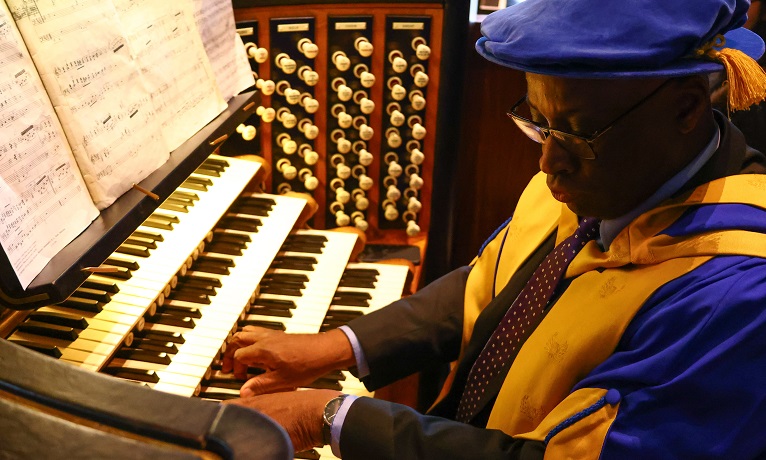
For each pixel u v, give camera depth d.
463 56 2.00
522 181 2.31
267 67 1.91
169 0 1.43
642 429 0.91
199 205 1.58
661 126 0.93
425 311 1.43
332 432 1.09
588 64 0.87
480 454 1.03
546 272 1.17
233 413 0.43
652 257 0.98
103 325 1.21
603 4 0.88
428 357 1.42
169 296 1.42
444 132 2.07
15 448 0.39
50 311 1.22
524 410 1.10
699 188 0.99
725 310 0.87
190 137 1.46
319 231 1.86
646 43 0.86
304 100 1.92
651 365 0.91
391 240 2.14
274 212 1.77
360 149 2.06
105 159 1.18
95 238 1.11
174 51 1.43
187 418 0.42
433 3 1.93
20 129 1.01
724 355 0.86
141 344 1.29
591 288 1.05
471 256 2.46
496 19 1.01
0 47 1.00
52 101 1.10
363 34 1.94
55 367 0.46
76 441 0.39
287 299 1.56
